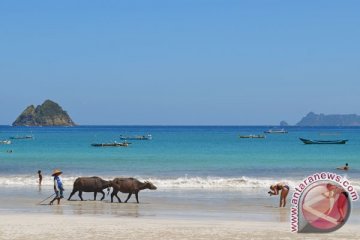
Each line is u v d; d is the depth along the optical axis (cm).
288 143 14500
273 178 5388
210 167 6869
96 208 3008
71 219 2516
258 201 3366
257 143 14438
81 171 6266
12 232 2095
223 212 2881
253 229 2194
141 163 7512
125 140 16112
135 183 3253
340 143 13875
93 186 3331
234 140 16612
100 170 6425
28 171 6212
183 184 4412
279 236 2006
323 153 9981
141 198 3503
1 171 6191
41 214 2747
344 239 1942
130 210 2938
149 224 2341
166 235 2042
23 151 10538
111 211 2889
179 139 17300
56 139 17175
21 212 2828
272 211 2928
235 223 2412
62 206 3092
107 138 18138
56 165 7150
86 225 2289
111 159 8300
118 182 3247
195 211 2911
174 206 3111
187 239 1964
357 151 10656
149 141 15762
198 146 12631
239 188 4188
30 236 2011
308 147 12319
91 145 12581
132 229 2180
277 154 9625
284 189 3117
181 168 6700
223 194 3766
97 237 1995
